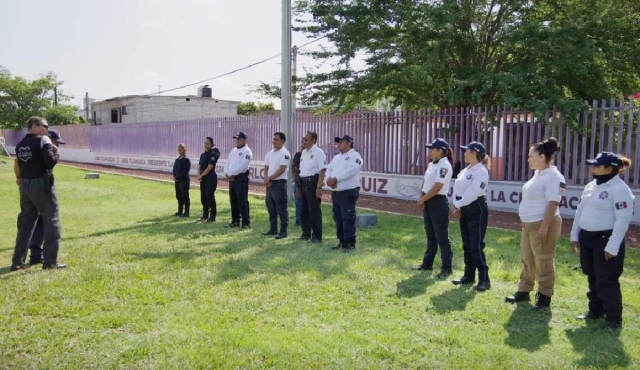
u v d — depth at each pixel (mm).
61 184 18812
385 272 6500
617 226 4492
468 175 5934
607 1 12805
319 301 5355
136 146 29016
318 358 3963
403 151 14523
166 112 43969
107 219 10859
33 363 3855
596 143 10852
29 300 5254
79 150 35281
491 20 13914
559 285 6004
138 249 7723
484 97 13234
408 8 13398
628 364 3959
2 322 4656
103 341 4258
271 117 19531
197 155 23844
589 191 4793
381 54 14594
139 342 4215
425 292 5715
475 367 3871
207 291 5625
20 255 6574
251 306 5156
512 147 12188
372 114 15180
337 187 7730
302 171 8391
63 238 8625
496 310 5129
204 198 10609
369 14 13930
